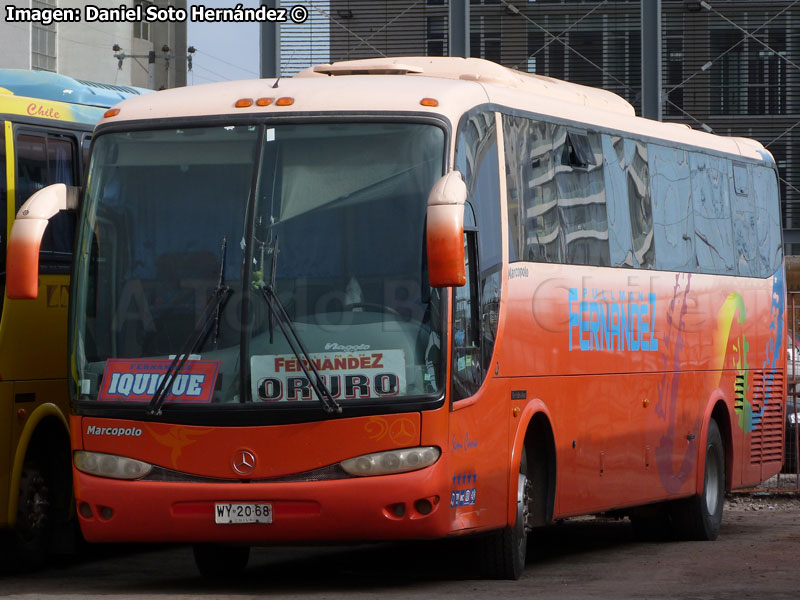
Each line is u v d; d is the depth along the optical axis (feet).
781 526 75.00
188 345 45.91
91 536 46.62
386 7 135.74
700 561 58.08
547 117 54.70
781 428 79.20
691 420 66.69
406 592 47.16
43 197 46.39
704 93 142.41
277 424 44.78
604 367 57.77
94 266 47.57
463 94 48.57
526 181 52.34
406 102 46.91
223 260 46.26
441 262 42.65
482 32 142.82
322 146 46.62
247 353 45.37
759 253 76.69
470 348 46.91
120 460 46.01
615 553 62.59
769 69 141.59
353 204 45.96
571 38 141.18
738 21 141.90
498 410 48.91
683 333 65.92
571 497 54.85
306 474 44.62
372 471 44.42
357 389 44.80
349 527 44.60
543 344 52.70
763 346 76.54
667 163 65.92
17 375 54.29
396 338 44.98
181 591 48.73
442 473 44.86
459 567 56.80
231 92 48.37
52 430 57.36
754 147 78.07
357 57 136.46
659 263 63.82
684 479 65.82
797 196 140.87
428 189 45.83
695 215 68.49
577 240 56.18
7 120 54.24
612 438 58.44
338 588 49.11
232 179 46.91
